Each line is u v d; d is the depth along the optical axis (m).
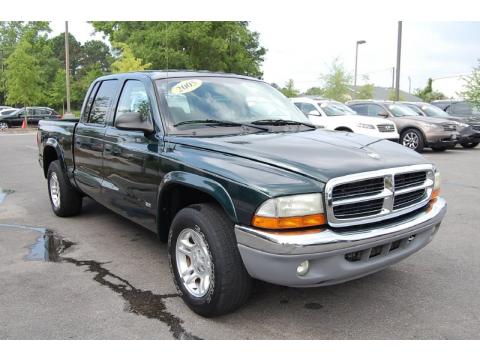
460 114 18.88
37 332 3.34
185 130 4.08
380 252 3.37
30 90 31.97
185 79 4.58
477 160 12.80
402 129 14.79
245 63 34.00
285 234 3.00
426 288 4.08
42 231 5.88
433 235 3.87
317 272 3.08
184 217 3.58
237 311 3.65
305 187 3.06
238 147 3.57
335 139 3.94
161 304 3.79
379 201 3.33
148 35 29.09
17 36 50.09
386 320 3.51
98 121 5.30
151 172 4.09
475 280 4.26
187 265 3.73
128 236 5.65
